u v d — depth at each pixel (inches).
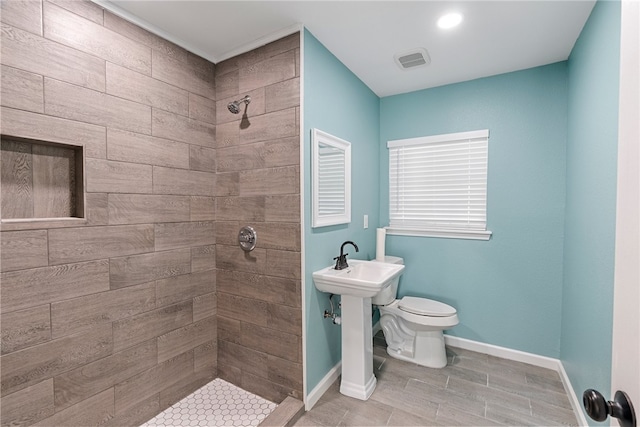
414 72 95.3
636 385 20.0
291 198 73.4
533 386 82.4
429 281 109.3
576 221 74.7
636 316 20.2
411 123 111.1
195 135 80.1
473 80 100.2
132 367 67.3
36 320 53.4
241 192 81.1
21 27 51.0
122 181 65.2
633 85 21.0
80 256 58.9
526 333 94.8
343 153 90.0
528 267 94.0
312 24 71.0
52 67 54.7
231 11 65.9
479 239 100.4
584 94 69.2
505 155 96.1
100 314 61.9
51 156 57.2
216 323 86.6
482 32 73.7
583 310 67.9
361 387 78.2
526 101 92.7
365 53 83.7
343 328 80.3
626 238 21.8
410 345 97.1
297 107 72.0
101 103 61.6
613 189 52.7
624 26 22.5
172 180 75.0
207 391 81.2
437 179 108.3
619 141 23.2
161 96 72.4
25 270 52.0
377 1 62.7
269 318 77.6
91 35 59.9
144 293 69.6
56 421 55.7
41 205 55.8
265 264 77.7
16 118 50.5
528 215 93.4
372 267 88.1
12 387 50.8
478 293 101.6
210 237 84.6
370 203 110.0
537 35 74.8
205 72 82.7
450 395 78.9
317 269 78.3
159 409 72.6
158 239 72.2
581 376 68.8
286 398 75.1
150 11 65.5
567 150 85.7
